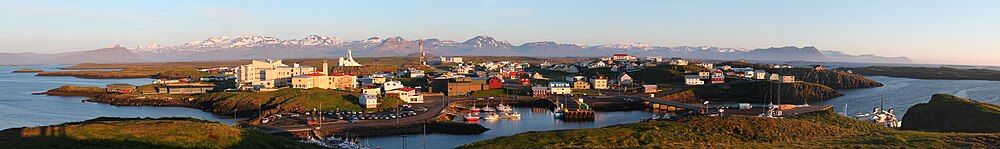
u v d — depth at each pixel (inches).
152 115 6589.6
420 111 6254.9
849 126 4178.2
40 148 2443.4
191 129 2920.8
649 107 7327.8
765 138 3282.5
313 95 6830.7
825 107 6373.0
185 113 6766.7
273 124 5157.5
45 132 2635.3
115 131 2731.3
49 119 6254.9
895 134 3129.9
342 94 7032.5
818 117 4549.7
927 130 4574.3
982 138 2696.9
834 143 2903.5
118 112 6879.9
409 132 5054.1
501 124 5782.5
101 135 2655.0
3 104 7642.7
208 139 2849.4
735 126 3508.9
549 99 7805.1
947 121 4500.5
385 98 6815.9
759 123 3595.0
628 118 6368.1
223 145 2832.2
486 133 5137.8
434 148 4394.7
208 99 7450.8
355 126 5064.0
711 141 3186.5
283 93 7135.8
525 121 6053.2
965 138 2736.2
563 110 6392.7
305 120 5423.2
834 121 4394.7
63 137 2578.7
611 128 3585.1
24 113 6747.1
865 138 3026.6
